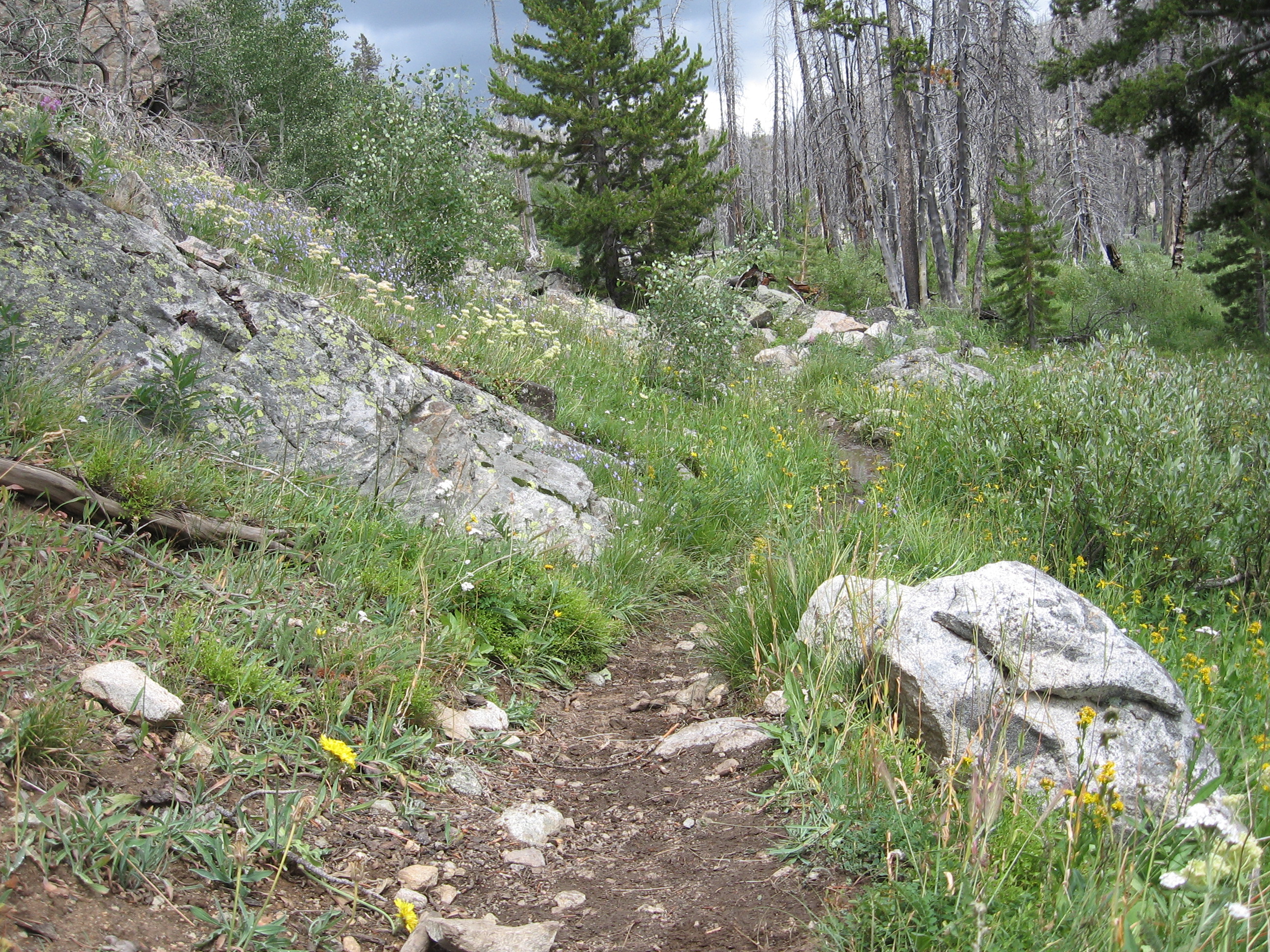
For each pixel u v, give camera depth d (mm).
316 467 4734
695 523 6707
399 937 2367
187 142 12812
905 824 2553
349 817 2818
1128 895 2201
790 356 15250
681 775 3416
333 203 16500
